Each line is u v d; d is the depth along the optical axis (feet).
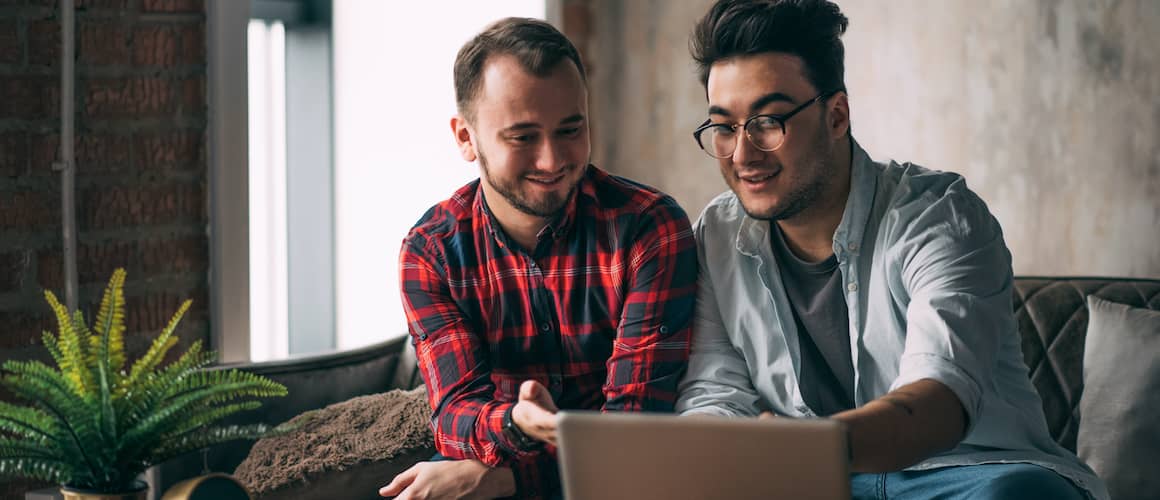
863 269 5.75
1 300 6.66
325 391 7.35
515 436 5.55
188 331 7.69
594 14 11.80
